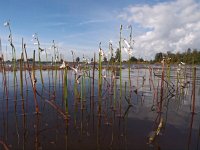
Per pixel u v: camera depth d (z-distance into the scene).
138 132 9.88
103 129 10.24
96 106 14.28
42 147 8.34
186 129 10.24
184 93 19.25
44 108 13.31
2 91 18.42
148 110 13.45
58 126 10.49
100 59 11.28
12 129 10.01
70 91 19.33
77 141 8.91
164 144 8.65
